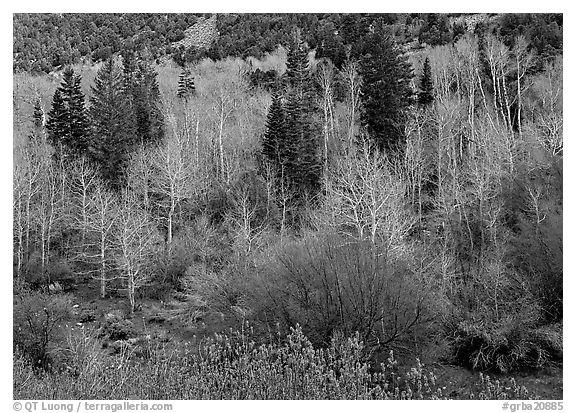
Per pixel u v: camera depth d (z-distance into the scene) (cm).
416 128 4681
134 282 3203
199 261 3506
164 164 4378
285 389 1419
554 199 2584
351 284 1953
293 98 4847
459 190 3525
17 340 2139
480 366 1884
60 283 3559
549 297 2159
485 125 4441
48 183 4272
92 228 3775
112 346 2392
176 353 2022
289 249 2206
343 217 3142
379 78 4841
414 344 1947
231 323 2311
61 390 1415
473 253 2814
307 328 1998
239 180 4391
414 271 2286
